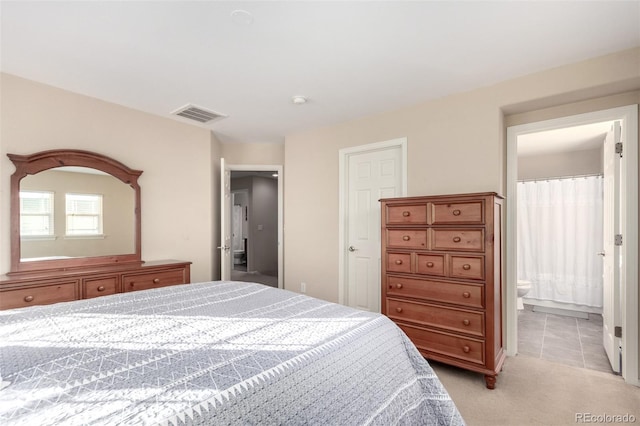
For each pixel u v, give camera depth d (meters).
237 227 8.77
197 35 1.96
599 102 2.47
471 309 2.30
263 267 7.30
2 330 1.19
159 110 3.28
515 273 2.79
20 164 2.51
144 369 0.89
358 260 3.61
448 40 2.03
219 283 2.16
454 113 2.88
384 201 2.75
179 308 1.52
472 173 2.77
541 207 4.40
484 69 2.42
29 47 2.09
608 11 1.73
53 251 2.69
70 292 2.47
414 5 1.69
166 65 2.35
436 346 2.45
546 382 2.31
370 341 1.29
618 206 2.46
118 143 3.11
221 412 0.75
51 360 0.93
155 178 3.40
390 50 2.15
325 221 3.87
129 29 1.90
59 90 2.74
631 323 2.31
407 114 3.18
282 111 3.32
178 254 3.58
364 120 3.51
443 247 2.43
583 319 3.96
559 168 4.55
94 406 0.71
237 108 3.24
